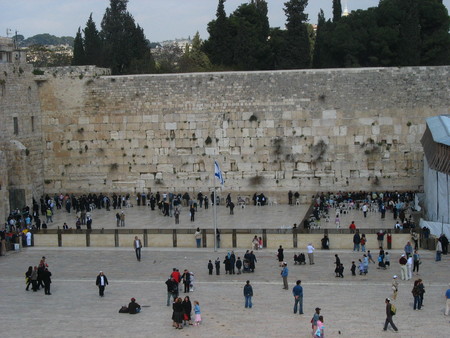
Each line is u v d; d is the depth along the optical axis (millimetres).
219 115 81750
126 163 83500
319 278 49719
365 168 80688
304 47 105312
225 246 60969
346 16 110688
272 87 80938
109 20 120625
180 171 82688
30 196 77250
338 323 38375
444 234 57875
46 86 84062
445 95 79625
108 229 62156
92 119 83750
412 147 80125
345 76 80312
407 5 102875
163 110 82562
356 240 58312
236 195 82000
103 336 36688
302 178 81312
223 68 107875
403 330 36938
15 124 78812
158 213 76125
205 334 36812
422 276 49750
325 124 80688
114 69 109438
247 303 41906
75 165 84250
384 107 80125
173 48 137875
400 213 67812
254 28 111500
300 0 105750
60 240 62500
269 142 81312
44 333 37281
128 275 51562
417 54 100062
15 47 82312
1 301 44469
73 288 47875
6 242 60781
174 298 41562
